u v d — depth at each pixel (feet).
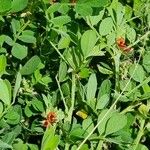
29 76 0.46
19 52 0.43
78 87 0.44
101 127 0.41
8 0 0.37
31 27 0.46
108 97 0.43
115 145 0.46
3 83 0.36
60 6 0.43
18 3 0.39
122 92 0.43
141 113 0.46
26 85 0.46
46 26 0.45
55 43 0.46
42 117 0.44
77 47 0.43
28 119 0.45
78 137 0.40
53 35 0.45
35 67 0.42
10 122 0.39
